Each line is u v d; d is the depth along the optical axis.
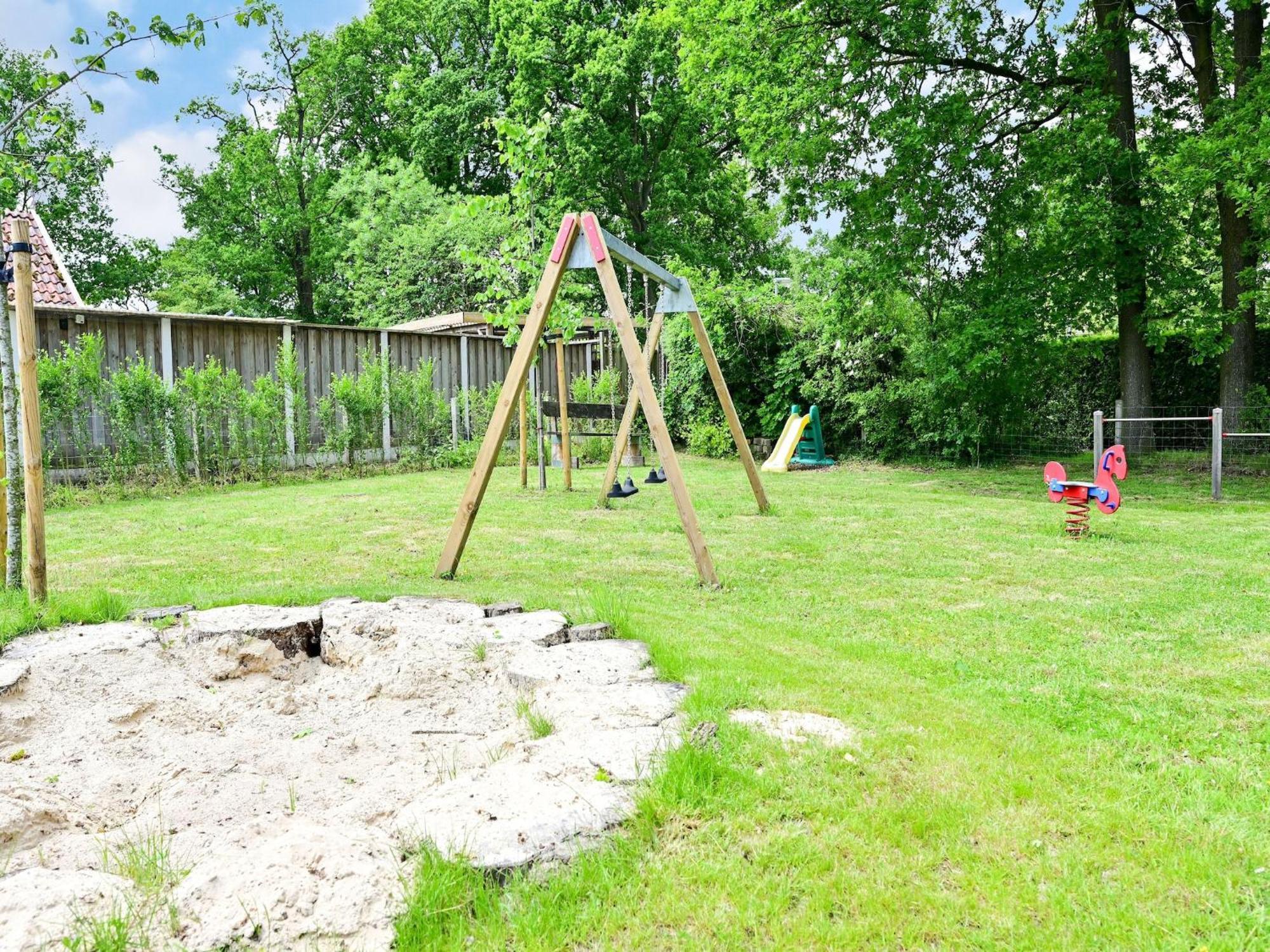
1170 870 2.08
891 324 14.50
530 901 1.85
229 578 5.48
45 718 3.09
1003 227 13.16
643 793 2.29
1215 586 5.33
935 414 14.23
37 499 4.12
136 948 1.65
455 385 16.11
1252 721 3.11
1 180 4.69
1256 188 10.48
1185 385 15.38
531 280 10.37
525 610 4.34
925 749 2.75
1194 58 13.34
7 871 2.08
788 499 9.97
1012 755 2.77
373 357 14.26
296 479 12.34
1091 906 1.94
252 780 2.68
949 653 3.99
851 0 12.46
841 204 13.88
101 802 2.56
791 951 1.76
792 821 2.26
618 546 6.80
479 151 28.33
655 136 24.84
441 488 11.12
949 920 1.87
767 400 16.27
